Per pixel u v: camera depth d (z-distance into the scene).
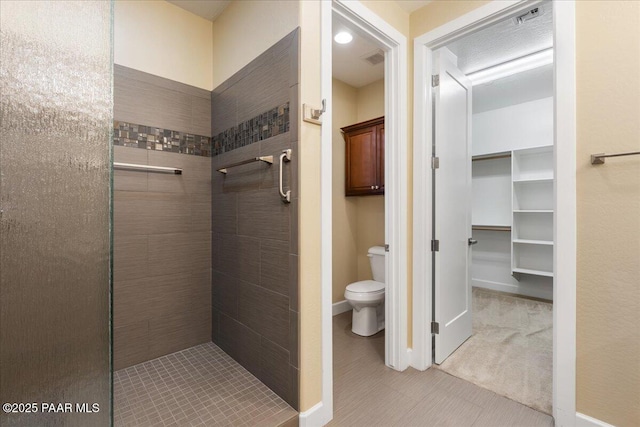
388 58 2.06
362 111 3.34
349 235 3.29
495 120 4.06
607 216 1.32
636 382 1.26
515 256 3.81
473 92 3.46
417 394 1.76
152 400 1.56
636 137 1.25
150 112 2.00
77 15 0.62
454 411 1.61
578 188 1.40
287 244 1.51
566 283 1.42
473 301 3.65
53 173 0.58
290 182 1.49
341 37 2.36
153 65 2.02
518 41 2.40
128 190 1.92
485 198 4.21
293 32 1.47
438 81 2.06
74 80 0.61
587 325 1.38
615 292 1.30
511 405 1.65
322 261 1.52
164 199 2.07
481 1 1.75
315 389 1.49
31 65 0.57
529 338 2.55
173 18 2.10
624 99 1.28
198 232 2.22
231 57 2.02
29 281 0.56
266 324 1.67
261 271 1.70
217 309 2.19
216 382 1.72
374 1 1.82
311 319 1.47
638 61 1.25
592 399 1.37
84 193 0.62
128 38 1.92
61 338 0.59
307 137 1.46
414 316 2.07
